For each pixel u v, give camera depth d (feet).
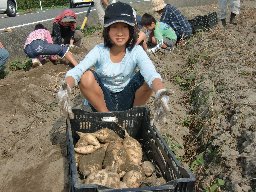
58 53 9.27
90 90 5.10
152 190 3.53
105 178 3.99
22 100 7.16
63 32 10.89
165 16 10.41
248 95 6.09
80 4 21.75
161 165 4.45
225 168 5.00
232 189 4.66
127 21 4.75
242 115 5.54
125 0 20.26
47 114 6.78
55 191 4.83
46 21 14.56
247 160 4.78
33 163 5.40
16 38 12.57
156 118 4.25
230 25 12.21
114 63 5.13
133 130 5.16
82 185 3.47
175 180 3.58
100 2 8.64
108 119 5.05
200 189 5.08
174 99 7.30
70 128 4.50
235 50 8.96
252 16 13.50
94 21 15.53
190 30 10.49
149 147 4.87
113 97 5.42
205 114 6.25
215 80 7.07
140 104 5.48
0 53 9.12
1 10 19.11
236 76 7.04
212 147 5.48
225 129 5.64
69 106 4.48
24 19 18.03
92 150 4.58
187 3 19.26
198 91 7.02
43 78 8.27
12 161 5.60
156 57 9.47
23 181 5.13
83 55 10.51
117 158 4.41
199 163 5.44
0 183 5.24
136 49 5.09
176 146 5.83
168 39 9.99
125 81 5.31
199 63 8.46
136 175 4.17
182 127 6.35
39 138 5.93
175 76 8.33
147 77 4.79
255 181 4.60
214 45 9.44
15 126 6.51
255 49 9.04
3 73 9.56
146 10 16.99
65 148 5.49
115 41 4.88
